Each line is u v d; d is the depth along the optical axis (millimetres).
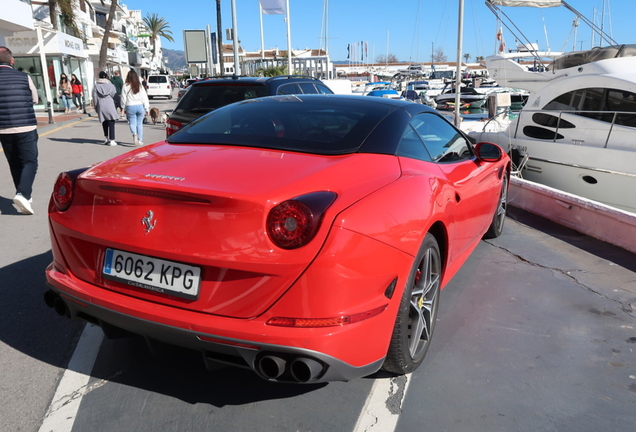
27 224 5402
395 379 2762
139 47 73688
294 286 2045
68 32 32625
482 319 3514
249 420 2393
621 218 5117
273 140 2832
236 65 21859
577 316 3607
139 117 12531
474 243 4117
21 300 3576
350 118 3018
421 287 2723
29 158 5676
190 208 2146
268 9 22625
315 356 2057
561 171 8406
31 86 5629
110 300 2311
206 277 2158
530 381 2799
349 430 2352
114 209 2318
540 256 4848
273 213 2053
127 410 2441
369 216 2205
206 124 3219
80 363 2822
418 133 3172
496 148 3775
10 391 2564
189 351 2961
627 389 2758
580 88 8328
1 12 16156
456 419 2459
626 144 7617
